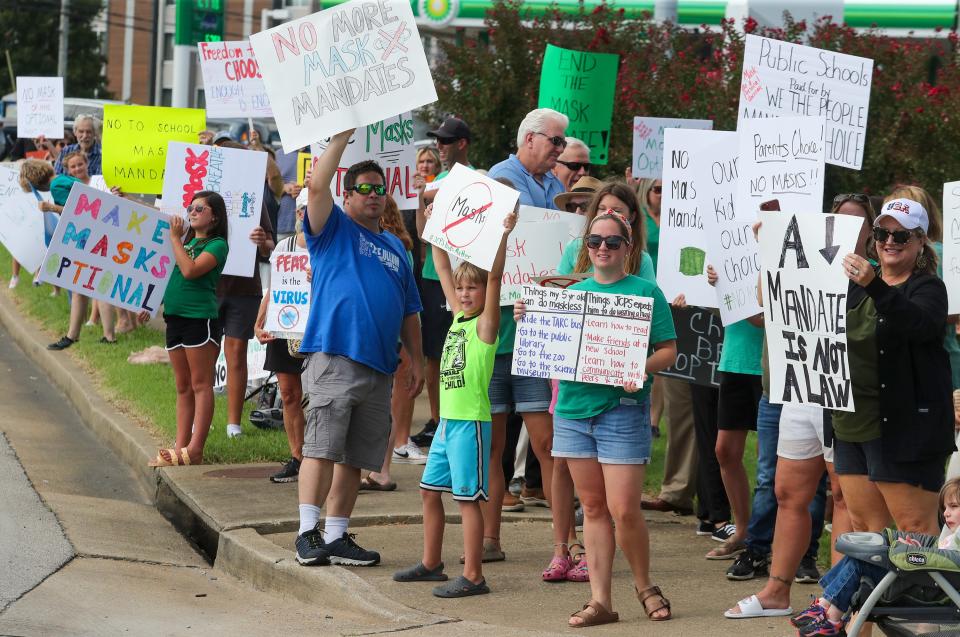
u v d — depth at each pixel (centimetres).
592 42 3756
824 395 1509
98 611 1719
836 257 1489
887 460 1505
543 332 1703
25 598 1736
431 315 2769
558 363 1692
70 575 1895
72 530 2170
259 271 2830
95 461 2834
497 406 2017
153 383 3356
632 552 1702
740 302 1964
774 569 1720
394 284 1995
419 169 3008
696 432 2206
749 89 2097
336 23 1955
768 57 2098
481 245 1831
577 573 1911
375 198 1983
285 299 2419
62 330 4259
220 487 2417
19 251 3775
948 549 1330
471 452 1817
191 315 2558
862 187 3400
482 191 1850
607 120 2897
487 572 1961
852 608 1391
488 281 1827
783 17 3931
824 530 2222
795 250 1522
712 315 2147
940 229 1784
